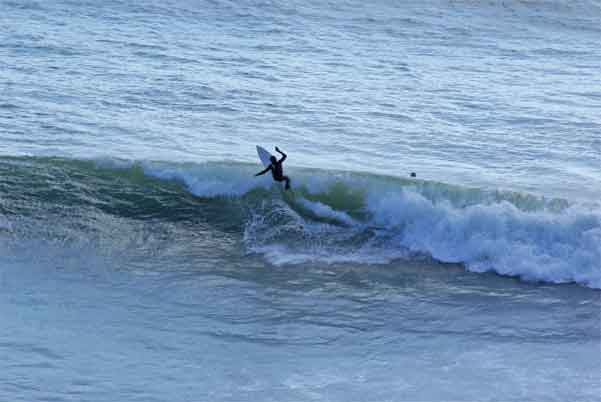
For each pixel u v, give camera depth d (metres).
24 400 41.75
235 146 80.62
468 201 66.31
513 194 66.00
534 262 60.59
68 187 70.56
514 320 53.84
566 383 45.53
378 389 44.47
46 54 109.31
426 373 46.53
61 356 46.72
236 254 63.12
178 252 63.03
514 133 86.56
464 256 62.44
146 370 45.81
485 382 45.44
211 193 70.94
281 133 84.81
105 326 51.00
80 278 57.75
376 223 66.69
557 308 55.69
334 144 82.12
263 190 70.56
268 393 43.75
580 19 151.38
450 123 89.38
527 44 132.38
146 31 125.06
